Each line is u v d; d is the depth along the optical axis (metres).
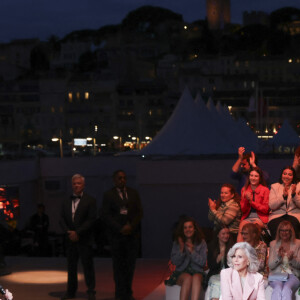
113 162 57.56
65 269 27.73
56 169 56.94
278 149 73.62
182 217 19.94
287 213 20.86
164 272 26.78
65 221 21.25
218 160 43.22
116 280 21.09
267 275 18.91
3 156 57.03
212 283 17.95
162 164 44.06
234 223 20.81
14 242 38.91
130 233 20.91
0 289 13.30
